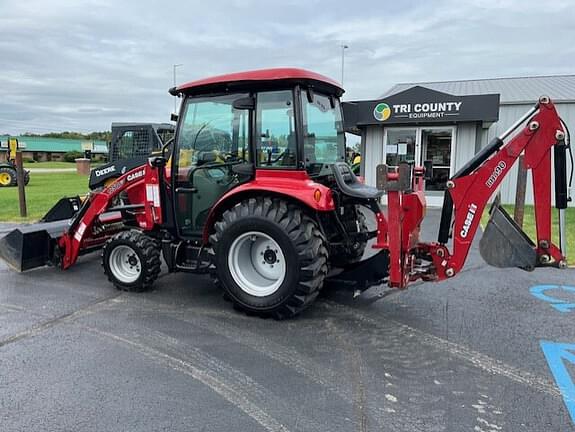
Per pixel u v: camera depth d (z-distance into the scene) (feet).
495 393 9.02
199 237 14.69
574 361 10.33
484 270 17.92
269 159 13.00
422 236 24.84
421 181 14.14
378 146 39.17
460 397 8.87
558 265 11.59
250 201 12.91
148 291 15.40
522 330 12.06
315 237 12.33
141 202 17.11
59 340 11.44
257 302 12.80
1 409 8.42
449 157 37.55
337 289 13.52
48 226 18.24
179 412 8.36
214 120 13.94
